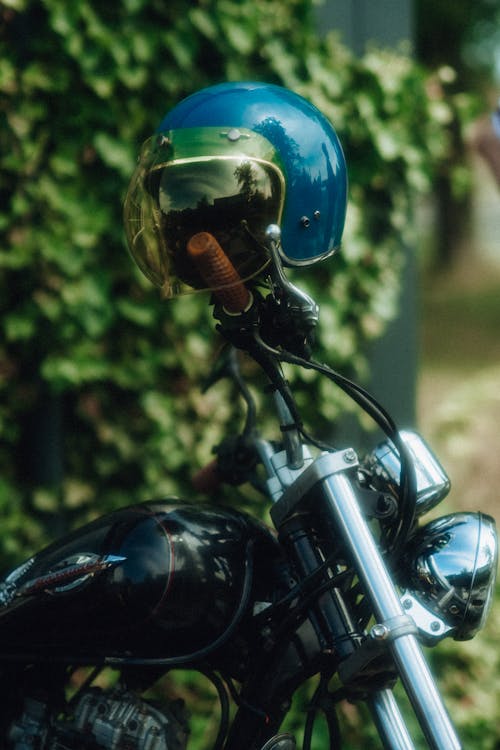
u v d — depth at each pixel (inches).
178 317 139.3
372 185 153.2
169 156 59.6
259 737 62.0
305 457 64.7
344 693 60.6
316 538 61.6
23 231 129.8
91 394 139.7
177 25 132.9
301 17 143.0
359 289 154.6
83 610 61.2
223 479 73.7
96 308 134.0
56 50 127.7
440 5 593.3
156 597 60.1
